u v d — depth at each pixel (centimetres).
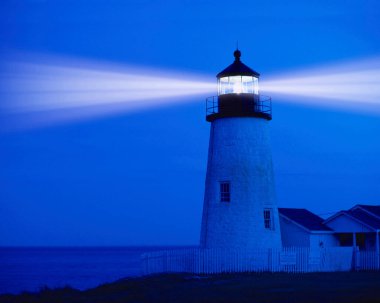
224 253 3503
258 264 3550
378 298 2159
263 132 3741
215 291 2555
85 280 7338
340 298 2192
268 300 2209
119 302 2391
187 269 3497
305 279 3080
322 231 4138
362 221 4050
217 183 3691
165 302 2272
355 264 3962
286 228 4222
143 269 3738
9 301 2677
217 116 3722
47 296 2852
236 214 3597
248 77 3759
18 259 16162
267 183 3694
